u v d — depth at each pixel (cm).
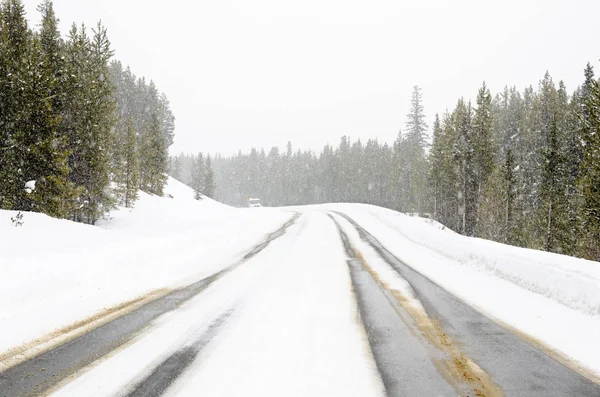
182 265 868
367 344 421
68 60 1989
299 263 923
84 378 333
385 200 8200
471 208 3462
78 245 1143
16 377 334
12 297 543
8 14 1620
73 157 1962
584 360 388
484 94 3300
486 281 740
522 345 426
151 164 3978
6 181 1491
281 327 471
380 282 732
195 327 469
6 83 1516
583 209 1806
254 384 326
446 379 342
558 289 609
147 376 338
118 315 515
